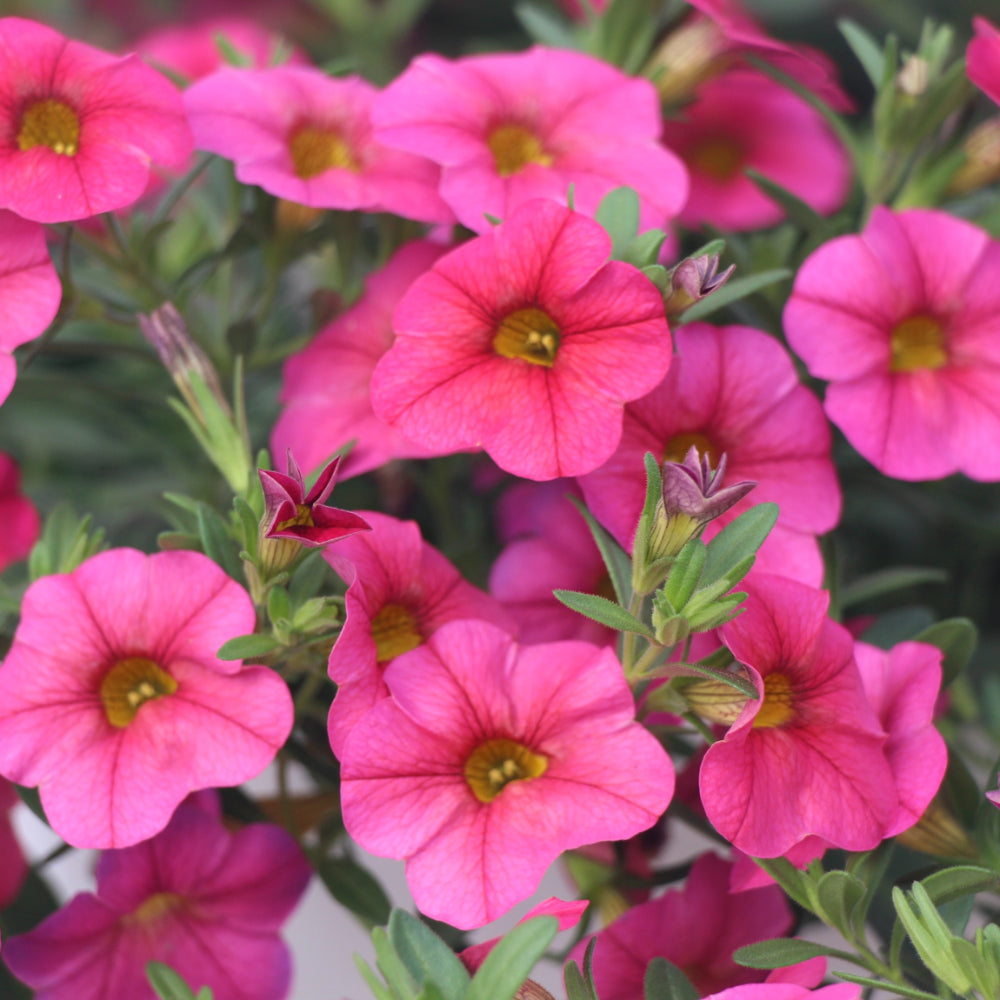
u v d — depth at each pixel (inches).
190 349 15.0
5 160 14.5
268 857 14.7
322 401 15.3
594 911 15.2
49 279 14.5
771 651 14.1
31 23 14.7
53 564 15.0
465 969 13.7
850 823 14.0
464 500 16.7
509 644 14.2
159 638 14.1
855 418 14.9
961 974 13.8
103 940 14.6
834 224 16.1
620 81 15.7
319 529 13.7
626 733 14.0
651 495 13.9
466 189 15.0
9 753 14.0
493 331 14.4
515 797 14.0
